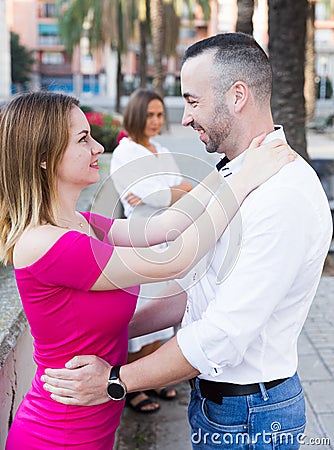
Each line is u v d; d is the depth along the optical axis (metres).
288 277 1.59
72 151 1.72
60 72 58.34
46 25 59.91
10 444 1.82
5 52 30.77
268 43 6.61
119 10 29.89
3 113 1.71
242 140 1.78
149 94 3.58
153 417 3.46
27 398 1.82
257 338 1.70
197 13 48.50
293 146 6.57
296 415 1.81
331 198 7.02
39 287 1.68
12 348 2.08
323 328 4.67
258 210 1.60
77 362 1.70
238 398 1.76
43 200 1.70
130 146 3.46
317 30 55.38
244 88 1.71
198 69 1.73
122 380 1.70
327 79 46.88
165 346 1.70
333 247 6.66
